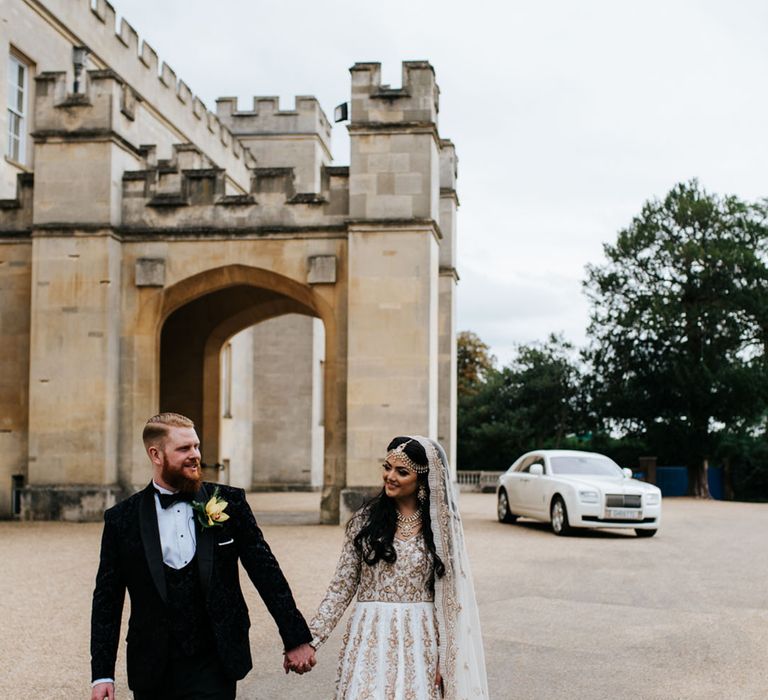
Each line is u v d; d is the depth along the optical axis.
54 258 20.75
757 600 10.67
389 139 20.64
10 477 21.12
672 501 34.19
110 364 20.59
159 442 4.04
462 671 4.37
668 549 15.95
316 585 11.26
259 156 41.16
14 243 21.45
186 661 3.89
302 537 17.19
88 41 28.03
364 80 20.77
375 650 4.34
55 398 20.52
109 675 3.92
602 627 9.06
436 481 4.50
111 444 20.58
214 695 3.88
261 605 10.23
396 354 20.25
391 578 4.41
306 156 41.03
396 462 4.45
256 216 21.11
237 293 26.34
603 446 42.59
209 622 3.93
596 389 40.12
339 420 20.58
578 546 16.20
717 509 28.33
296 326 38.34
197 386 26.94
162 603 3.89
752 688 6.83
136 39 30.42
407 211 20.50
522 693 6.66
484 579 12.10
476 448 44.56
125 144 21.39
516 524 21.09
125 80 29.55
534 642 8.38
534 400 43.38
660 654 7.93
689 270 37.56
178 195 21.20
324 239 20.94
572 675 7.19
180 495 4.04
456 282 28.36
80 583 11.37
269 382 38.38
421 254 20.38
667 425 38.34
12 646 8.02
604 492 17.83
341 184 20.95
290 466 38.09
